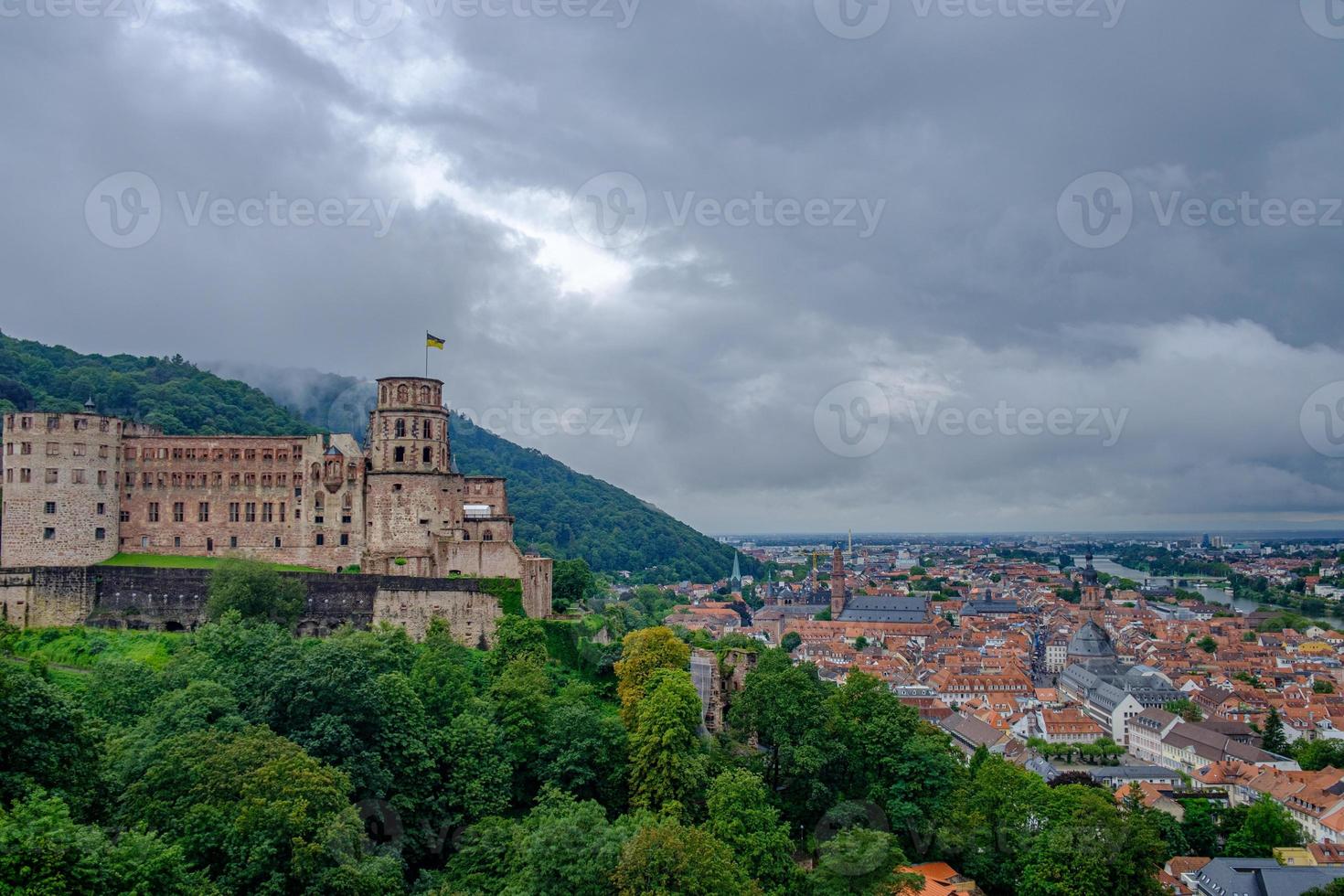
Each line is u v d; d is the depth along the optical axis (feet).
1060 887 460.96
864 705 575.79
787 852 435.53
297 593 648.38
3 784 290.97
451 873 396.78
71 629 630.33
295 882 322.14
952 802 540.93
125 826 332.80
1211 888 588.50
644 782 467.93
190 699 416.87
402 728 438.40
